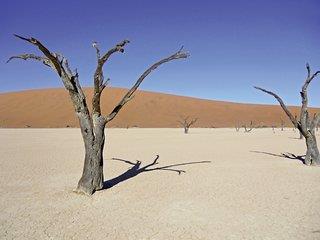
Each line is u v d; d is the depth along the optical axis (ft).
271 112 378.32
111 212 30.37
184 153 75.20
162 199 34.73
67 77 35.81
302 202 33.30
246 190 38.47
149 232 25.43
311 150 57.31
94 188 37.63
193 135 151.43
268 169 53.21
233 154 73.51
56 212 30.25
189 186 40.65
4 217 28.66
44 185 40.93
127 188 39.68
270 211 30.37
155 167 55.21
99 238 24.26
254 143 104.78
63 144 97.55
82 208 31.58
